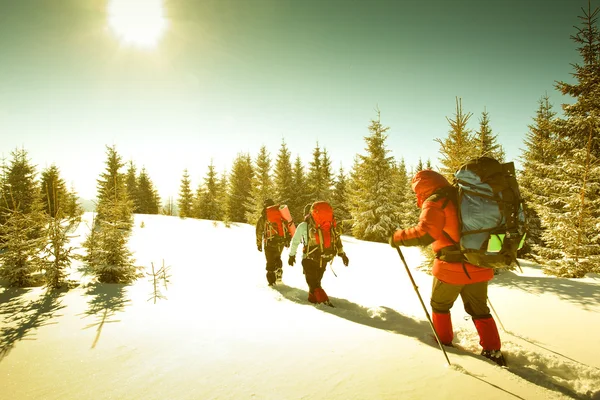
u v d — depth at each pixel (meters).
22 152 22.89
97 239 5.85
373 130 24.16
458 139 8.14
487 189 2.44
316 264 4.59
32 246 5.12
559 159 9.81
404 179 34.16
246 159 43.56
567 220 8.31
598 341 3.16
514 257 2.49
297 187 32.56
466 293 2.74
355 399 1.85
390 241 2.92
